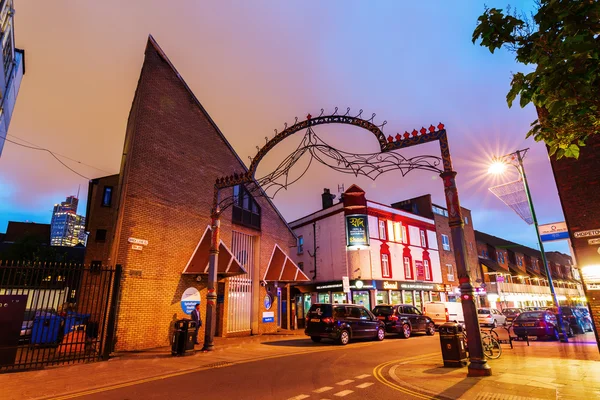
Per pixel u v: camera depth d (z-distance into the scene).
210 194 17.09
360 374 8.70
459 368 9.23
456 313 24.05
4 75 21.91
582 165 10.27
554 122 4.32
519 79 3.98
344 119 11.35
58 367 9.19
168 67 15.77
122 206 12.92
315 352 12.67
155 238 13.86
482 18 4.18
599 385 7.06
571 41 3.22
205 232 16.20
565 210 10.34
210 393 6.84
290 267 20.88
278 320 21.75
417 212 36.09
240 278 18.94
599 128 4.23
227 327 17.47
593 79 3.50
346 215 27.83
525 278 45.75
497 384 7.28
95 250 21.81
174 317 14.09
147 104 14.47
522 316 17.67
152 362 10.16
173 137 15.45
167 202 14.66
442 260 34.34
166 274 14.09
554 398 6.18
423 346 14.75
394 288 27.98
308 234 31.33
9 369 8.78
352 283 26.52
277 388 7.27
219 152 18.08
